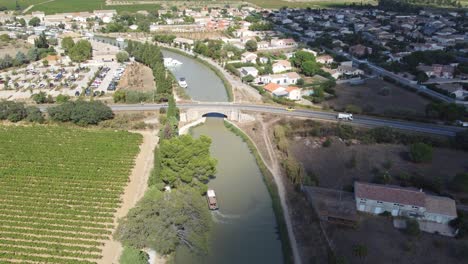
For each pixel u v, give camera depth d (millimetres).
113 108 199000
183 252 107500
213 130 187250
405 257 104250
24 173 139750
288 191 135000
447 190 134625
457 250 106625
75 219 117125
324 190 131000
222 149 168250
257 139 174750
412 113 196750
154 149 156000
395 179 139875
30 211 120312
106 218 117875
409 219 114812
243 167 154125
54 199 126938
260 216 124688
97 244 106688
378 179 137625
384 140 171000
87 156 153125
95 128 181250
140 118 189625
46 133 173125
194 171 130250
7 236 109625
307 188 132125
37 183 134625
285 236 113438
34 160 149250
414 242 109500
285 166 146250
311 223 117438
